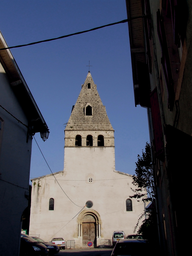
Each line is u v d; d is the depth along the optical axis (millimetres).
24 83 12172
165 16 6273
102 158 39406
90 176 38156
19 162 12500
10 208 11234
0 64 11180
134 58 16938
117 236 33344
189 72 4293
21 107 13156
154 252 10031
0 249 10164
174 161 4836
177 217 4859
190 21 4000
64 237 34938
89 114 43562
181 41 4781
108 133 41219
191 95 4293
